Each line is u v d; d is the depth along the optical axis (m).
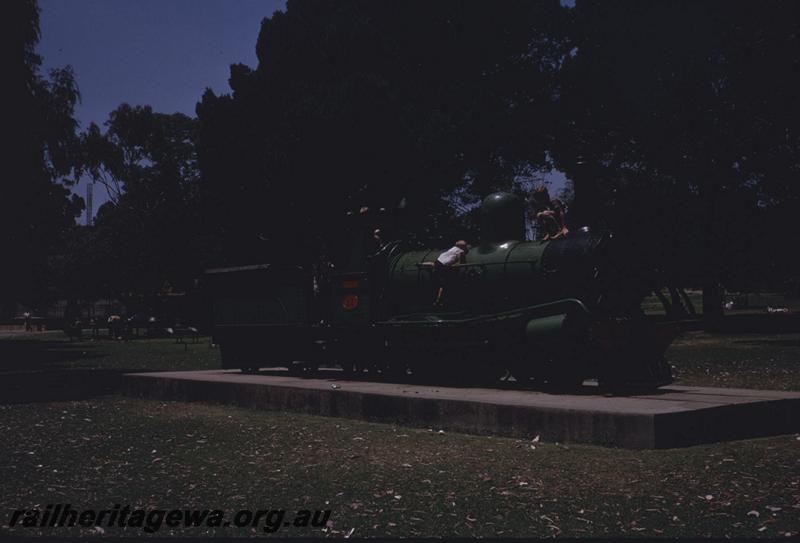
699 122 34.22
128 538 5.95
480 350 12.90
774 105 30.80
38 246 30.64
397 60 39.25
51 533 6.12
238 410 13.44
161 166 63.12
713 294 37.66
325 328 15.38
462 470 7.89
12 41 25.67
